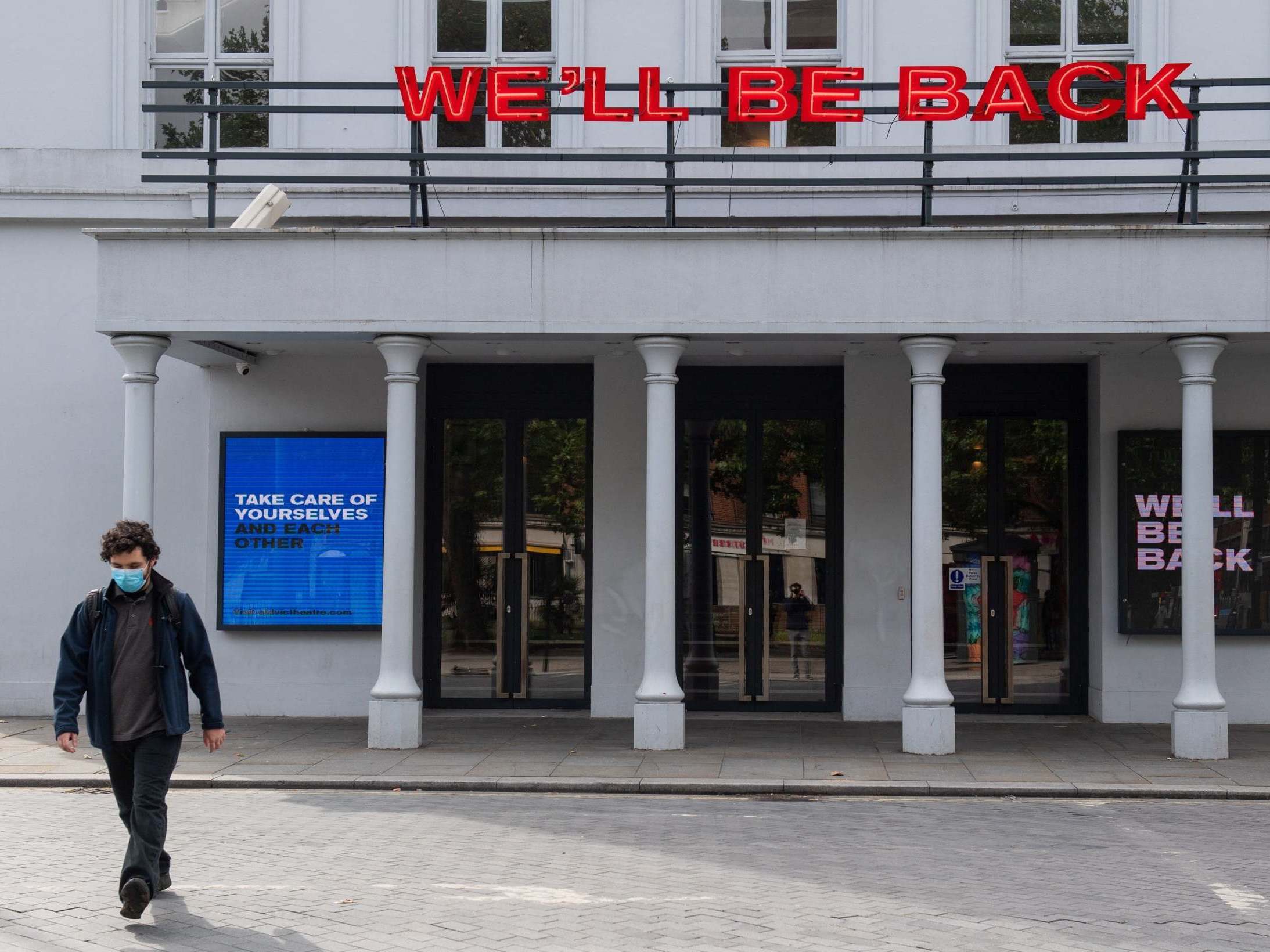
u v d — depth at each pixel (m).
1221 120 15.69
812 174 15.80
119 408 16.41
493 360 16.44
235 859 8.27
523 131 16.44
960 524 16.36
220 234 13.62
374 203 16.17
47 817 9.97
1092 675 16.02
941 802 11.13
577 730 14.88
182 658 6.77
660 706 13.43
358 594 16.23
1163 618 15.42
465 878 7.69
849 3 16.12
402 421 13.76
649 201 15.88
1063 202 15.52
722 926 6.53
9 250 16.48
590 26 16.31
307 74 16.55
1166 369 15.55
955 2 16.02
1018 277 13.25
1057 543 16.28
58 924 6.48
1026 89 13.41
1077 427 16.25
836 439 16.30
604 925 6.53
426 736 14.39
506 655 16.53
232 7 16.83
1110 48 16.03
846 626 15.94
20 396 16.45
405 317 13.57
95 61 16.61
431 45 16.59
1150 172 15.46
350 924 6.52
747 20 16.44
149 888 6.38
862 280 13.36
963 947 6.16
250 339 14.12
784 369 16.41
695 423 16.48
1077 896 7.30
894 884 7.59
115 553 6.46
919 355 13.43
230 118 16.67
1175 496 15.43
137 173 16.34
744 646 16.31
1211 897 7.31
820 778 11.84
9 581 16.33
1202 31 15.74
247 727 15.23
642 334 13.52
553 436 16.59
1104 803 11.08
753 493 16.38
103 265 13.67
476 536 16.61
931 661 13.30
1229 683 15.45
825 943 6.20
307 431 16.36
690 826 9.73
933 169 15.70
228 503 16.30
